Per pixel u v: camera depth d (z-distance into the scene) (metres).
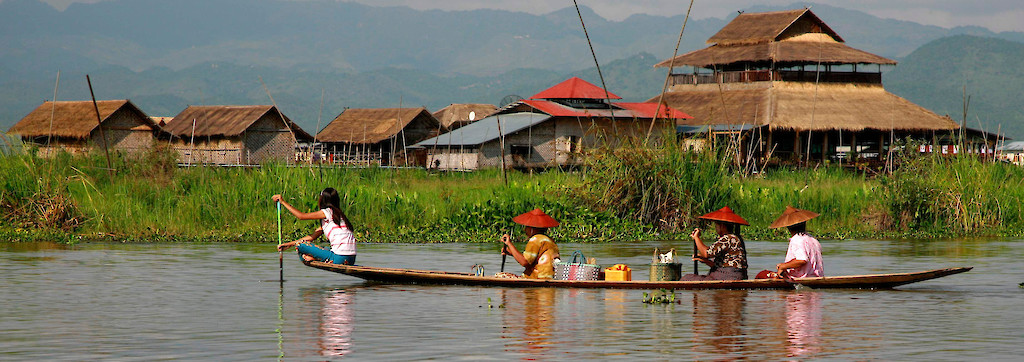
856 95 118.25
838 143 119.56
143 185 50.47
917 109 117.00
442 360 18.09
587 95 112.81
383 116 141.50
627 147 49.59
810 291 27.02
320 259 29.58
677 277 28.25
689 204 48.47
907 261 36.50
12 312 23.31
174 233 45.31
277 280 29.44
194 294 26.45
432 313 23.30
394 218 49.16
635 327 21.48
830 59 119.00
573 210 48.72
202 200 48.53
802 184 61.56
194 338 20.14
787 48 120.62
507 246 28.97
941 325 21.73
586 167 51.34
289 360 18.06
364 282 28.95
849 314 23.23
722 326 21.59
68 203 46.53
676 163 48.97
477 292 26.86
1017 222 52.66
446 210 50.19
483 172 77.69
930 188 52.19
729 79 122.69
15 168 47.78
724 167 51.00
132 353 18.62
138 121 119.06
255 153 128.38
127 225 46.06
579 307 24.23
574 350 19.00
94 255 36.84
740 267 28.08
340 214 29.77
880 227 52.03
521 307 24.20
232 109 131.75
